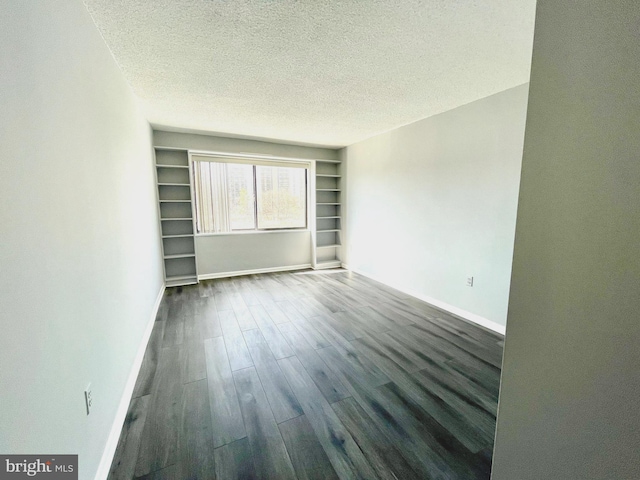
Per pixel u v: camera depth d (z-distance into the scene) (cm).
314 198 528
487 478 126
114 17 150
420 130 351
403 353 235
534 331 80
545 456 79
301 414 166
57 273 99
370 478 127
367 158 458
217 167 465
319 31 169
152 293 310
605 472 66
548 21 71
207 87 248
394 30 168
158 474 128
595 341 66
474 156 288
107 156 167
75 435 106
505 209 264
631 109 57
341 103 290
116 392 158
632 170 57
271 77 230
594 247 65
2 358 70
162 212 429
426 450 142
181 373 208
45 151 94
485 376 204
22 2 84
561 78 69
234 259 491
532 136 77
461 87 252
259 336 266
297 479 126
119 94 203
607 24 59
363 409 170
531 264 79
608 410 64
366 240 478
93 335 129
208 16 153
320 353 235
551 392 76
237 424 158
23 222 81
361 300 366
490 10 150
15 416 74
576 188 68
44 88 95
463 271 308
